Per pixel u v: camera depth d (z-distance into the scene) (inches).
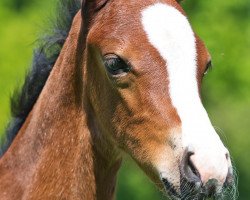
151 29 366.6
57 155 393.4
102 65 378.3
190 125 352.8
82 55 391.5
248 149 1093.8
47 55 414.3
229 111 1093.1
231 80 1090.1
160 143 362.6
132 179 1011.9
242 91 1093.1
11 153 403.9
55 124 395.5
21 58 1050.1
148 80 363.6
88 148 392.5
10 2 1206.3
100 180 395.9
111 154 394.3
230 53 1077.1
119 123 378.3
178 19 368.8
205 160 344.8
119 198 1021.8
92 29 384.5
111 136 386.3
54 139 394.6
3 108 908.6
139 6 374.6
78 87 393.7
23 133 404.2
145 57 364.5
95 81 385.4
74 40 396.2
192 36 367.6
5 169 402.6
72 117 394.3
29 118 407.5
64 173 391.9
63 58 398.9
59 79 397.4
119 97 374.6
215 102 1088.2
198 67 364.5
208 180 344.2
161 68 362.3
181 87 358.6
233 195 360.2
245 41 1089.4
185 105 356.2
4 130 421.1
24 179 396.5
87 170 392.8
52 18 416.8
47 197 391.2
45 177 392.5
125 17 374.0
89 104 391.9
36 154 396.8
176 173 356.5
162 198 383.6
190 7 1053.2
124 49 367.9
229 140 1083.3
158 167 363.9
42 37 415.8
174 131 356.2
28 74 415.5
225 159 347.6
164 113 359.9
